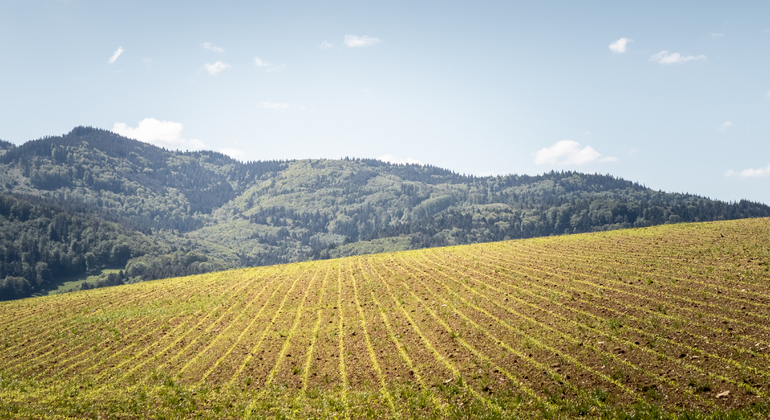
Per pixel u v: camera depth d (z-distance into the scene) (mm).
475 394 18125
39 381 23984
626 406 15883
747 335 19344
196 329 31688
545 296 29266
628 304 25328
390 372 21250
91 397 21156
